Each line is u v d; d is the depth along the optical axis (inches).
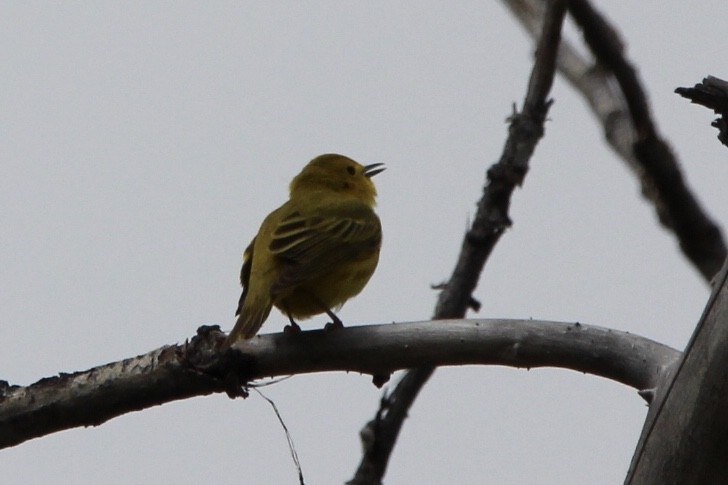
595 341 394.6
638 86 561.0
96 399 446.3
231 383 440.1
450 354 417.4
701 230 545.6
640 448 362.6
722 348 344.5
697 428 349.7
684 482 354.9
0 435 453.1
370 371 433.4
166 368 442.3
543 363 404.5
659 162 544.7
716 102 352.5
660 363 377.4
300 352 437.7
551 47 576.1
